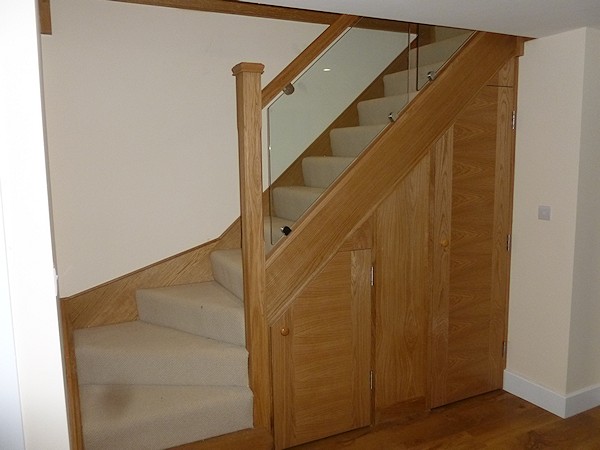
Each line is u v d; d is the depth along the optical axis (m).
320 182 2.56
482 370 3.10
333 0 2.18
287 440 2.56
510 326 3.13
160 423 2.29
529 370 3.04
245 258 2.38
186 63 3.05
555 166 2.79
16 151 1.19
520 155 2.99
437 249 2.83
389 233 2.68
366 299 2.67
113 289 3.01
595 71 2.66
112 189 2.94
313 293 2.53
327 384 2.62
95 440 2.18
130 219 3.01
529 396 3.03
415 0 2.15
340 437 2.68
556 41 2.74
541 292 2.92
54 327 1.26
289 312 2.49
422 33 2.78
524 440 2.63
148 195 3.04
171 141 3.06
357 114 2.64
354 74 2.63
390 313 2.74
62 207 2.83
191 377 2.54
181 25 3.01
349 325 2.64
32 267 1.23
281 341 2.49
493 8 2.27
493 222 3.00
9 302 1.22
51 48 2.71
